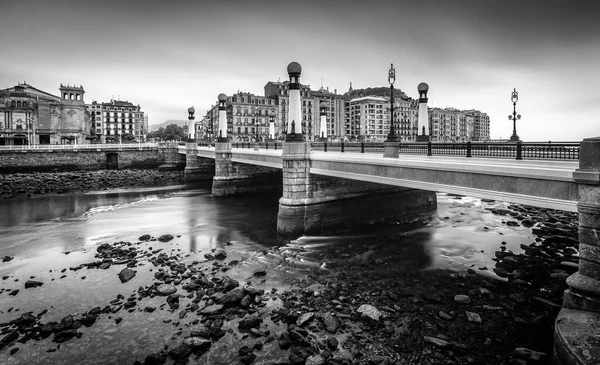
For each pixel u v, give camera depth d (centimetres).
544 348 859
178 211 2855
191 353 876
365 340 906
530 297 1139
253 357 844
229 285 1235
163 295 1202
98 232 2172
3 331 986
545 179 938
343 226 2109
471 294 1168
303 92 10769
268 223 2377
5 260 1612
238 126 9781
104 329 991
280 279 1340
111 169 6072
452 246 1758
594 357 629
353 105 12431
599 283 772
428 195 2577
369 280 1316
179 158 6391
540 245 1730
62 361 855
